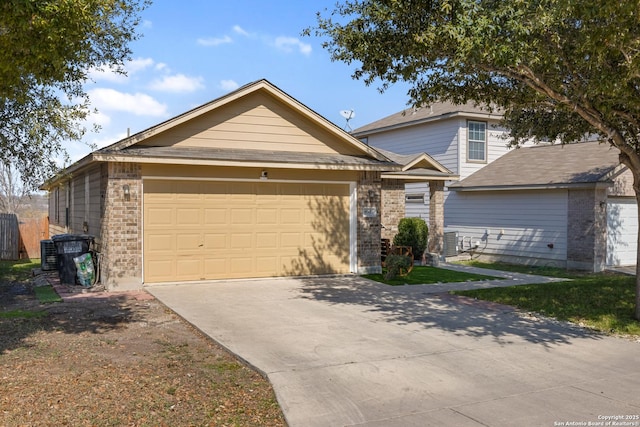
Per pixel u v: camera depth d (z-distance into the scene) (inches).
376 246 586.6
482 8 297.1
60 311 382.9
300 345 292.7
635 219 732.0
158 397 213.8
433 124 917.2
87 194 591.5
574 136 461.4
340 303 418.6
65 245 502.0
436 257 708.7
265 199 534.0
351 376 242.4
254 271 529.7
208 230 507.5
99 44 459.2
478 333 327.9
